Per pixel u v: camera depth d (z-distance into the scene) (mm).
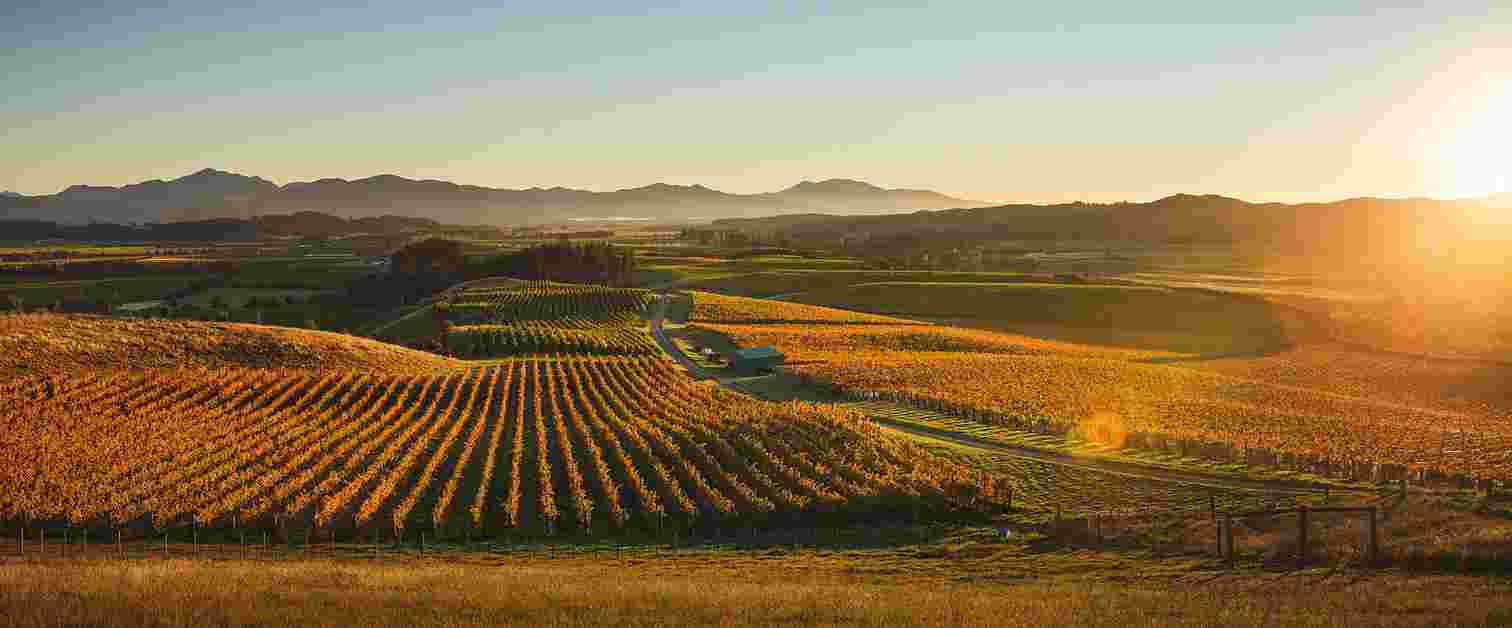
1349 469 54531
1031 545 38719
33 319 77438
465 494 49031
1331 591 25578
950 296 183375
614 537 42781
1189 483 52562
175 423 58219
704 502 47656
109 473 47406
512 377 90438
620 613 21109
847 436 64438
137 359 72438
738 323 149500
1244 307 170500
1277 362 130500
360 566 31297
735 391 94938
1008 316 169375
